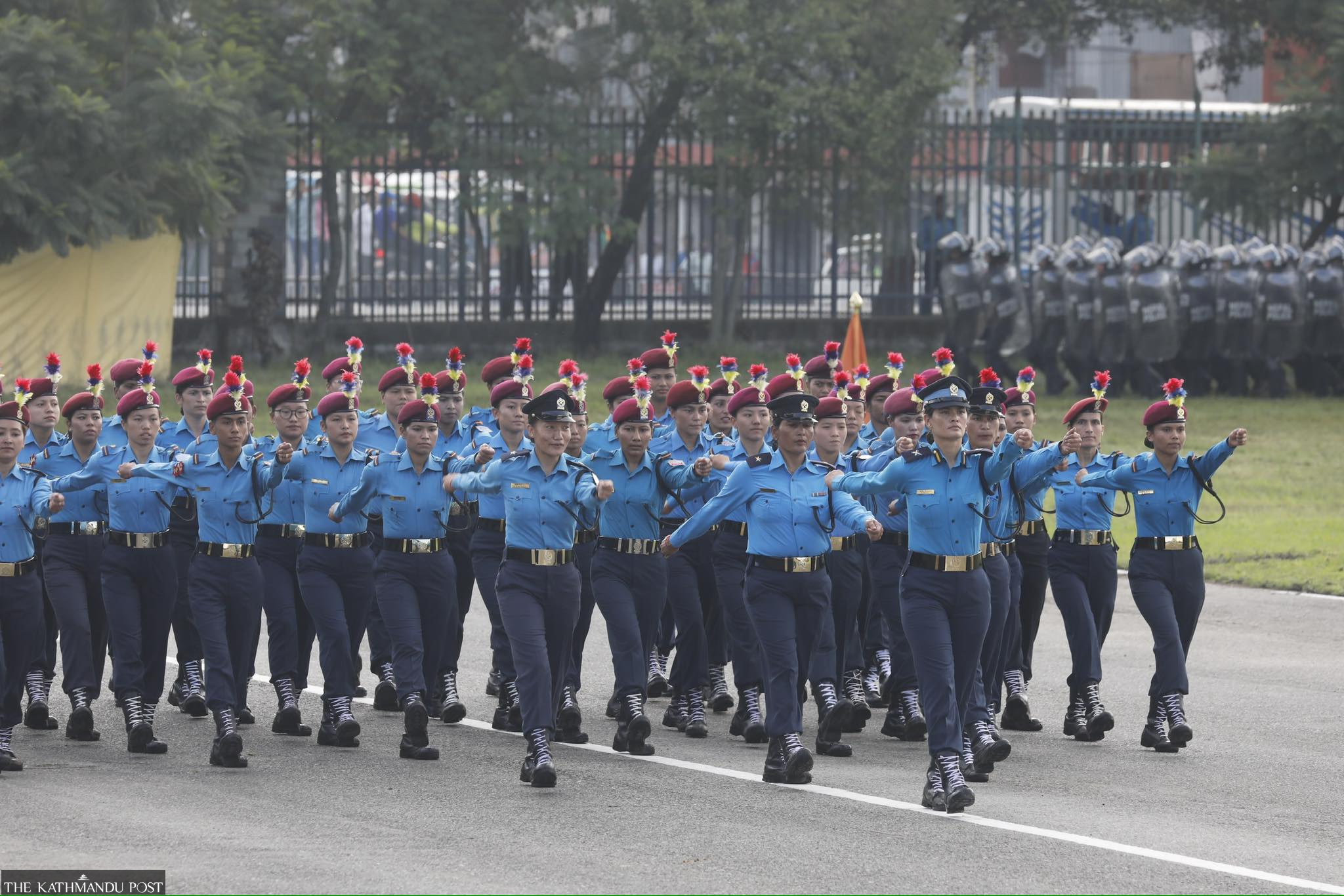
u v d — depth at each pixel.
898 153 139.25
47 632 45.22
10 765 38.44
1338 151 137.88
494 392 42.00
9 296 115.38
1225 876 30.42
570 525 39.03
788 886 29.48
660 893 29.02
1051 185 149.88
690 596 44.22
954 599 36.22
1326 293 124.56
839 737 41.38
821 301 144.38
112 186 107.25
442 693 45.47
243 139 118.62
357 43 130.00
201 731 43.56
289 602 44.09
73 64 102.81
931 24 136.50
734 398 40.94
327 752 40.78
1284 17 151.75
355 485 43.59
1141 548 43.44
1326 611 60.06
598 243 139.75
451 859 31.06
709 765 39.62
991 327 124.69
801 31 129.12
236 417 41.06
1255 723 44.34
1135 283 123.00
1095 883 29.86
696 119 137.38
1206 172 141.75
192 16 120.50
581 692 48.78
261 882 29.47
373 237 136.25
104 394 115.50
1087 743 42.72
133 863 30.59
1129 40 171.00
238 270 135.75
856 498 44.19
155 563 41.91
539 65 135.62
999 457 36.06
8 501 39.84
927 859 31.33
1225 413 117.06
